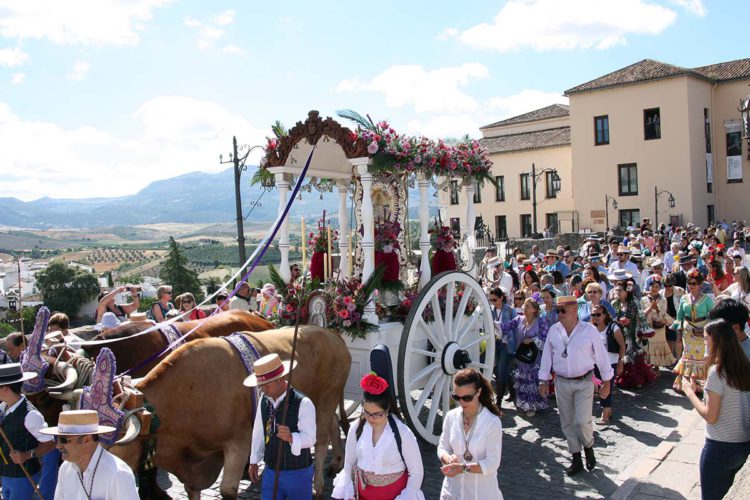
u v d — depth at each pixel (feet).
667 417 29.48
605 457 24.85
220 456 19.58
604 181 128.57
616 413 30.40
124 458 16.10
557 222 135.44
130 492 12.54
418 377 25.46
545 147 138.41
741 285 33.19
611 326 30.94
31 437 16.60
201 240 470.80
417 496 14.48
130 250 419.95
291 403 16.12
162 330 23.79
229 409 18.40
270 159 26.73
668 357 37.58
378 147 24.58
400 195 28.66
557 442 26.89
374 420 14.40
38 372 17.97
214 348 18.86
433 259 29.63
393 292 25.99
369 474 14.52
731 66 132.05
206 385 18.12
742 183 127.75
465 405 15.12
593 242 62.80
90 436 12.38
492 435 15.14
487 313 29.81
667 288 38.29
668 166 122.31
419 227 27.48
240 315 25.57
